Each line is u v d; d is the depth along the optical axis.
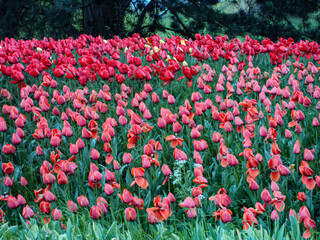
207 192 4.29
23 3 14.73
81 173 4.88
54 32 14.48
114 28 16.61
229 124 4.77
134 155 5.00
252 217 3.39
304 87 7.02
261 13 17.64
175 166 4.64
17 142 4.82
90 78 6.73
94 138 5.18
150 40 9.20
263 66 8.38
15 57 7.38
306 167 3.80
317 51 8.16
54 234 3.49
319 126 5.37
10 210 4.58
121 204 4.31
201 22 17.36
